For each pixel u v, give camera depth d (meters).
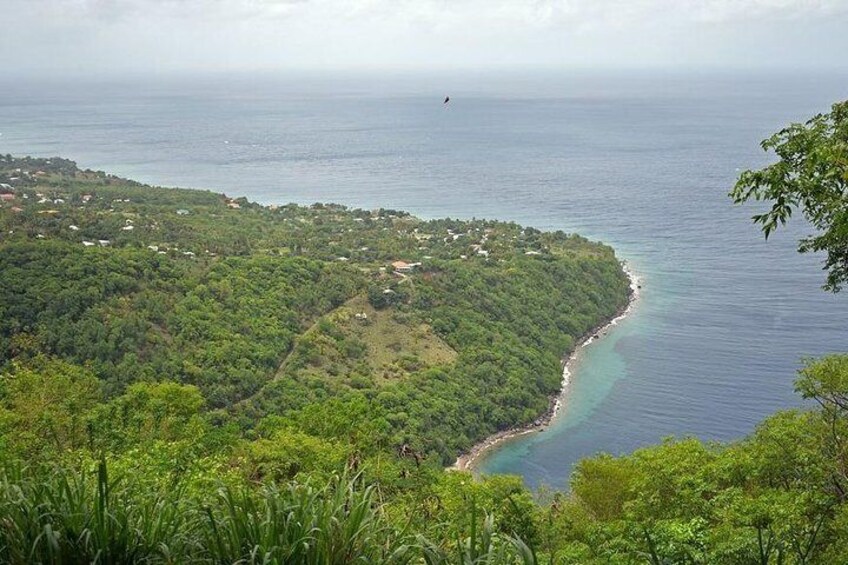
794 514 13.03
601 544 15.14
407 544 6.15
